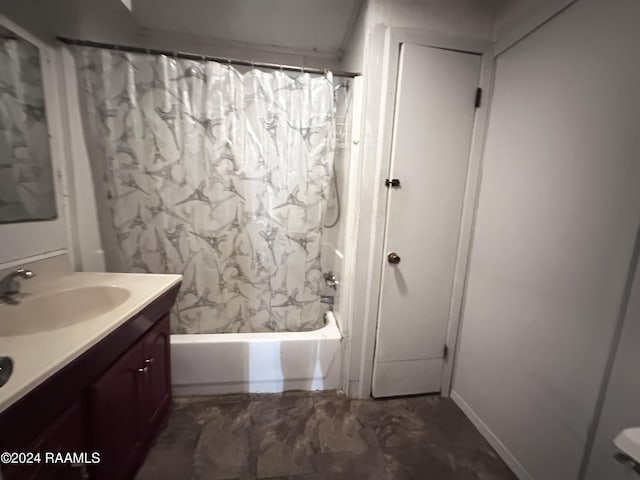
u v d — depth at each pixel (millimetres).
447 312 1636
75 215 1405
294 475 1188
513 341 1253
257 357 1590
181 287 1578
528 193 1184
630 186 816
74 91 1348
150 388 1221
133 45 1718
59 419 747
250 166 1536
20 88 1146
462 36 1372
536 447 1127
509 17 1295
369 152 1417
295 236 1630
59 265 1283
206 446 1300
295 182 1562
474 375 1509
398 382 1654
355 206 1494
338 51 1896
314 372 1666
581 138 959
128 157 1406
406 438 1396
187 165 1455
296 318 1744
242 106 1479
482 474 1226
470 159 1483
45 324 1057
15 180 1132
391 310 1565
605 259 881
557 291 1045
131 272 1521
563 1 1016
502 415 1306
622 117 836
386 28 1318
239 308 1709
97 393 864
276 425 1436
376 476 1199
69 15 1316
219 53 1872
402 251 1516
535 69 1153
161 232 1505
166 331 1354
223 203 1534
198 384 1575
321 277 1782
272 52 1908
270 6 1521
